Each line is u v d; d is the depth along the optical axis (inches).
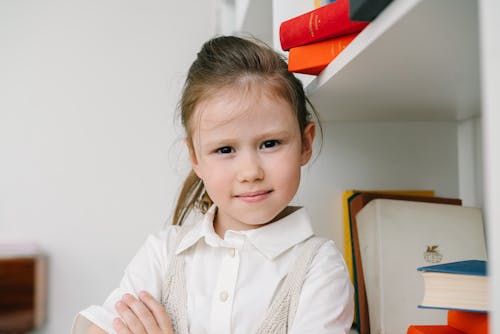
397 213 31.2
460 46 18.6
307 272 26.0
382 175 37.4
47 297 67.4
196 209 37.6
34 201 68.0
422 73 22.5
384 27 16.9
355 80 24.0
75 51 68.9
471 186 35.9
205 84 26.6
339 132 37.3
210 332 26.4
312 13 24.6
